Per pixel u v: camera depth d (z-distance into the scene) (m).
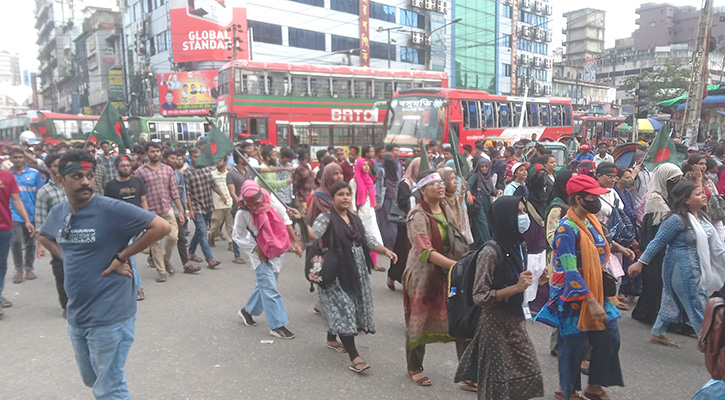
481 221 7.60
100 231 2.79
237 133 18.92
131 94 46.44
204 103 37.22
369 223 6.75
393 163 8.23
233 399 3.70
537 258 5.22
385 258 8.52
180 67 38.03
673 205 4.43
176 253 8.96
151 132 28.59
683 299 4.41
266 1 38.00
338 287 4.18
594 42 95.50
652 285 5.27
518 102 21.53
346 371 4.18
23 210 5.89
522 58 61.53
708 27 15.78
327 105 20.20
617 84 93.25
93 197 2.83
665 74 56.47
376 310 5.75
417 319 3.79
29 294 6.50
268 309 4.87
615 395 3.78
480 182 7.62
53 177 5.71
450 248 3.82
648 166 6.60
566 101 24.80
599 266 3.36
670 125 26.22
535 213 5.23
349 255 4.19
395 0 46.44
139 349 4.62
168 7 39.06
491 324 3.11
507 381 3.07
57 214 2.97
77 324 2.85
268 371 4.17
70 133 29.77
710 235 4.42
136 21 44.66
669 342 4.74
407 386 3.91
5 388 3.88
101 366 2.88
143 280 7.04
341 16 42.31
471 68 54.78
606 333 3.39
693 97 16.12
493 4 57.22
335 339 4.68
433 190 3.77
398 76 21.61
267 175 8.52
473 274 3.14
